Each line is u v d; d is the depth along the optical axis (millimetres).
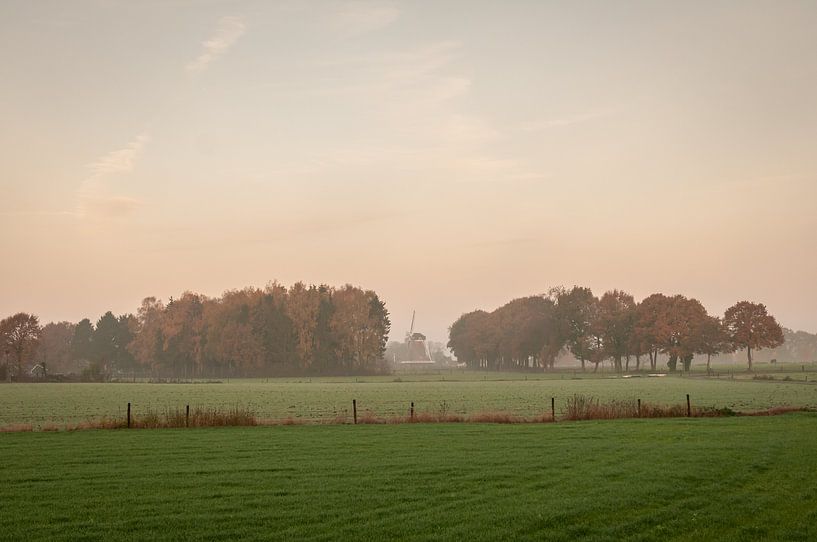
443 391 83312
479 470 21031
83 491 18047
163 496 17406
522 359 190250
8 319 152250
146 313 189750
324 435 30391
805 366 177375
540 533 13961
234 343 162375
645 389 80250
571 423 36062
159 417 41531
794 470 20703
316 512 15734
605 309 160000
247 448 26047
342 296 177500
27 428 33531
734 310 145375
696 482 19078
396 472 20703
